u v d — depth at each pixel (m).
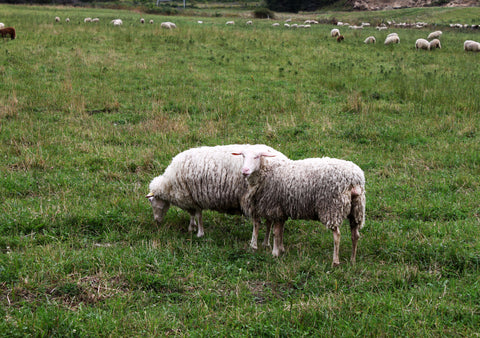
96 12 49.09
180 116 12.40
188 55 21.27
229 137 10.94
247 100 14.27
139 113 12.84
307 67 19.66
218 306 4.96
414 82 16.53
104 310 4.72
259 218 6.39
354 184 5.69
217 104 13.70
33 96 13.70
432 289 5.17
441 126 11.88
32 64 17.77
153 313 4.69
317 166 5.86
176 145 10.24
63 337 4.30
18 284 5.03
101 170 8.94
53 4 64.06
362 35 32.00
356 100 13.81
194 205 6.83
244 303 4.92
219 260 5.96
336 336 4.35
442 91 15.09
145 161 9.23
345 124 12.13
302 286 5.37
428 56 23.27
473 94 14.70
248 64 19.89
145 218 7.20
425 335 4.33
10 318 4.45
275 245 6.19
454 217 7.32
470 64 20.89
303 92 15.62
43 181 8.19
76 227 6.76
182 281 5.36
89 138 10.70
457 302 4.82
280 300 5.09
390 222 7.12
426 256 6.04
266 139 10.89
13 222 6.57
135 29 28.34
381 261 6.02
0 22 28.08
